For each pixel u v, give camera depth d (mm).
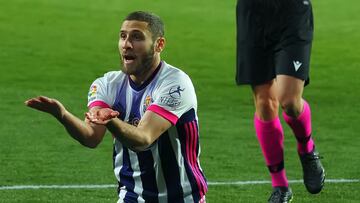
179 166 10227
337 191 15867
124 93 10305
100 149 19031
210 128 21500
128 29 9906
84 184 16172
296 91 13953
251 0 14516
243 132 21109
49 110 9461
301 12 14352
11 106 23781
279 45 14352
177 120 10039
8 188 15797
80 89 26844
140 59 9930
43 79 28109
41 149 18984
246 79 14586
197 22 39250
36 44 33875
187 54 33406
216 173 17094
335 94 26922
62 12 39844
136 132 9469
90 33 36312
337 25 39219
